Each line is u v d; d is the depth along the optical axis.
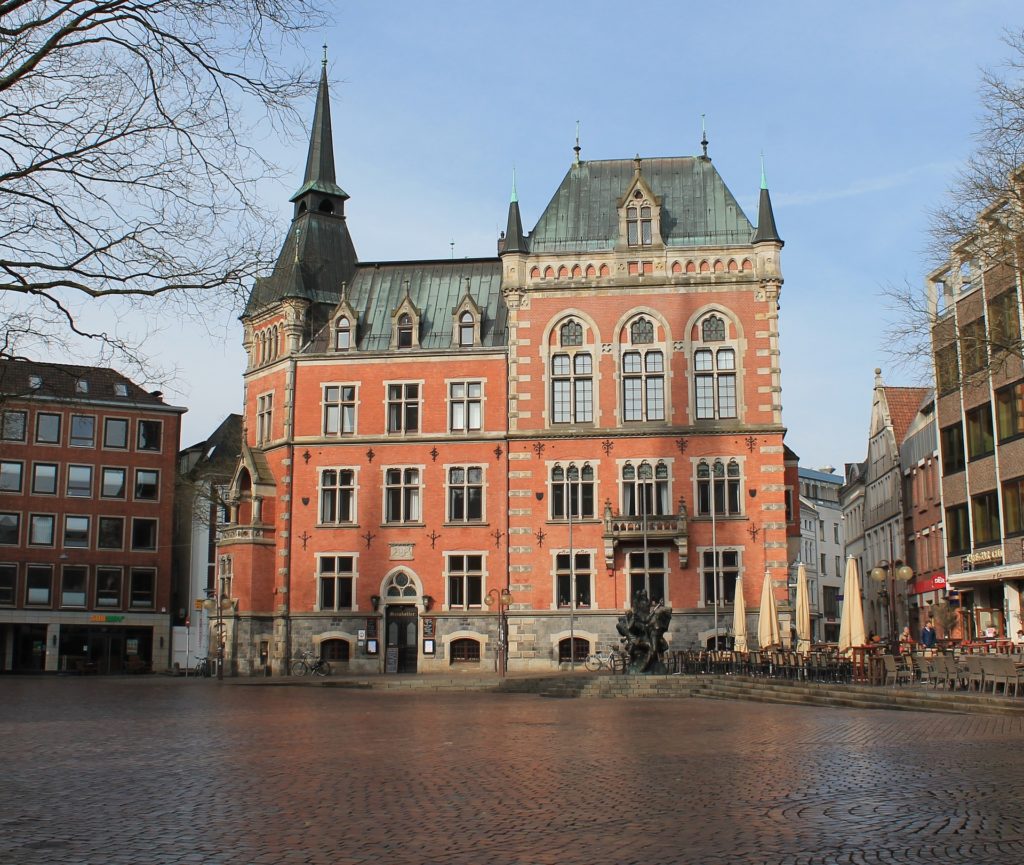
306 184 69.44
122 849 11.79
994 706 27.80
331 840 12.19
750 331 61.56
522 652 60.53
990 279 50.88
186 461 98.19
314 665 62.41
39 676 73.81
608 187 65.44
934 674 33.84
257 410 67.31
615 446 61.56
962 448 57.88
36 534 81.12
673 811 13.65
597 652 59.91
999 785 15.11
